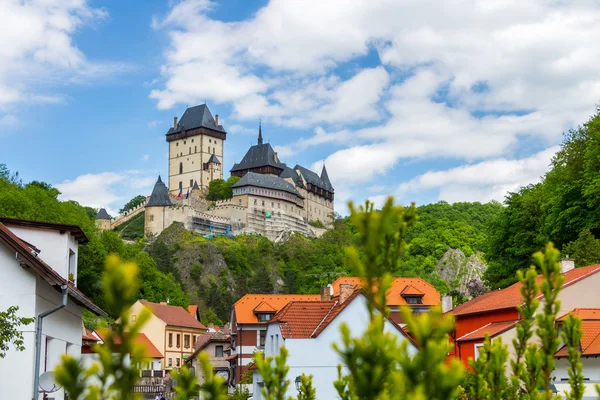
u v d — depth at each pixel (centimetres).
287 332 4272
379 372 610
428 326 596
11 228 2753
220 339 8156
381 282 684
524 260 7788
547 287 985
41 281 2442
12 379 2291
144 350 568
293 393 3969
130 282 554
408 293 6700
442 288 16938
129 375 564
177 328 9669
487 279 8206
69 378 568
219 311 17500
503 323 4325
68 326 2938
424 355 583
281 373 987
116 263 555
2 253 2345
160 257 19262
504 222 8156
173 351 9512
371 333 619
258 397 4641
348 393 1003
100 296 8019
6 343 2298
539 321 991
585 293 4194
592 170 6831
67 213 8556
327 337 4088
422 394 534
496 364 1029
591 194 6694
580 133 7638
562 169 7625
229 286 19638
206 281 19488
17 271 2348
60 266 2789
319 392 4000
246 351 7062
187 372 722
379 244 687
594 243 5981
